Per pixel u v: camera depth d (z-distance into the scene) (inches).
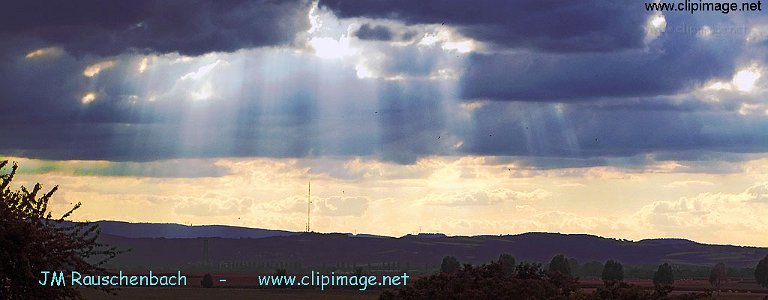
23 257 1084.5
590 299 1534.2
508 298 1672.0
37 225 1135.6
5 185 1154.7
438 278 1806.1
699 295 1504.7
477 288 1732.3
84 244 1162.6
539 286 1676.9
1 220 1101.7
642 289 1515.7
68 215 1176.8
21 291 1112.2
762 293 7386.8
